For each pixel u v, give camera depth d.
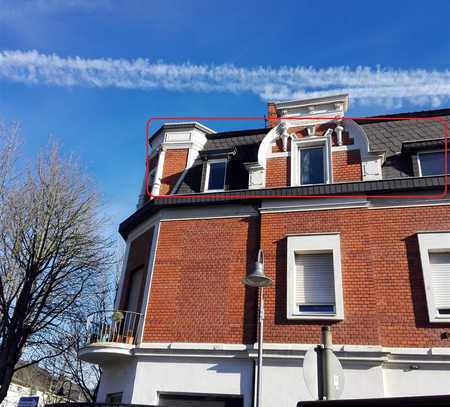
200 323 11.04
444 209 10.63
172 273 11.99
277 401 9.52
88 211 15.69
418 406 3.44
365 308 9.94
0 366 12.92
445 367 9.05
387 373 9.32
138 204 15.27
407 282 10.09
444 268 10.12
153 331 11.28
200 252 12.07
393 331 9.65
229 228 12.17
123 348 11.06
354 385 9.23
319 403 3.92
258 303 10.74
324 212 11.39
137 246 13.89
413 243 10.48
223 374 10.23
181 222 12.73
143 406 9.41
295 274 10.88
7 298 13.72
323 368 5.92
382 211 11.07
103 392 12.36
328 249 10.84
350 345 9.55
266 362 9.98
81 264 15.63
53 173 15.32
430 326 9.47
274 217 11.73
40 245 14.33
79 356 11.73
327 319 9.99
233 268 11.57
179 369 10.58
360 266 10.46
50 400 28.50
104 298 18.66
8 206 14.48
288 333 10.12
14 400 32.53
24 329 14.00
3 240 14.16
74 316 15.60
